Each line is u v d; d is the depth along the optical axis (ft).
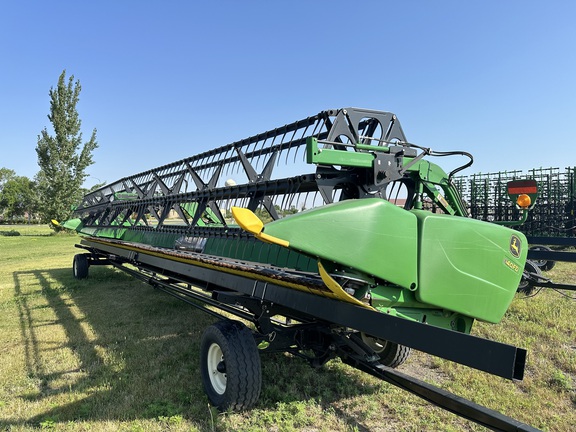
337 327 11.82
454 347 6.89
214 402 11.78
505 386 12.89
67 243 89.66
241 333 11.46
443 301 9.51
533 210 47.24
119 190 34.04
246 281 11.96
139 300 26.43
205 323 20.71
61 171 116.57
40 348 17.42
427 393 8.83
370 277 9.02
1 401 12.44
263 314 12.12
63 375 14.52
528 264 23.99
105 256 35.58
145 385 13.38
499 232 10.41
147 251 19.53
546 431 10.05
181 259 15.57
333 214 8.32
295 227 7.93
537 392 12.38
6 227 191.42
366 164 10.52
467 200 53.01
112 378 14.11
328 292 8.90
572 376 13.53
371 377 13.80
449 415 11.23
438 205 13.99
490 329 17.90
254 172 16.39
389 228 8.87
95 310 24.00
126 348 17.13
